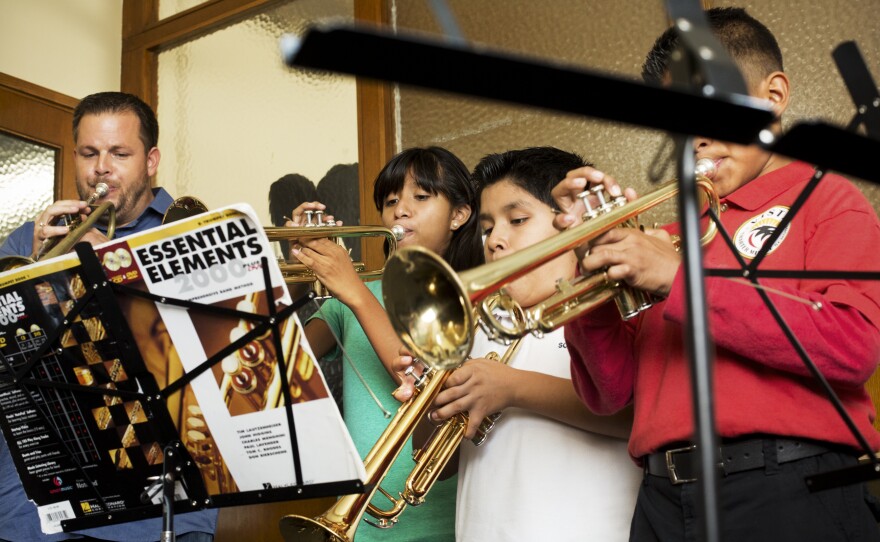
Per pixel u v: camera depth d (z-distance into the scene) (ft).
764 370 3.87
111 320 4.34
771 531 3.62
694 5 2.16
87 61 11.36
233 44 10.66
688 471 3.91
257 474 4.35
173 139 10.85
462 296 3.33
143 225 7.50
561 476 4.96
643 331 4.42
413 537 5.89
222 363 4.29
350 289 5.89
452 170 6.88
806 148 2.02
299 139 9.99
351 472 4.18
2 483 6.19
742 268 3.34
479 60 1.66
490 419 5.20
